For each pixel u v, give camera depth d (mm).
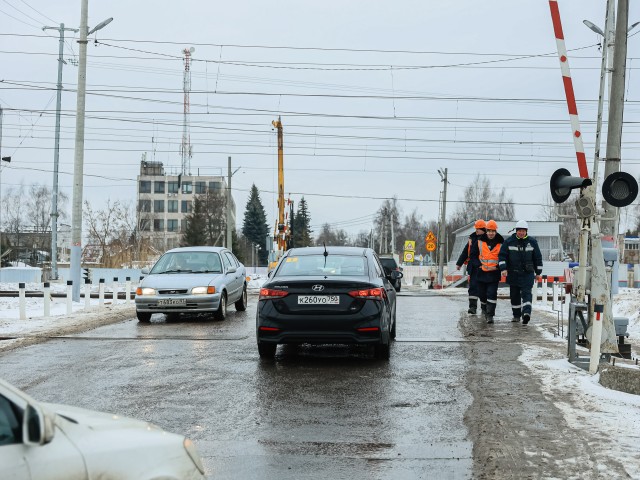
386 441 6297
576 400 7766
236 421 6965
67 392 8180
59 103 42969
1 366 9820
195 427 6746
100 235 65375
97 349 11383
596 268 9789
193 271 16766
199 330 13992
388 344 10195
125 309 18578
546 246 45938
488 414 7180
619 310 17281
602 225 17656
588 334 9891
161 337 12836
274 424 6863
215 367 9781
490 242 15242
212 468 5559
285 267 10805
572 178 9695
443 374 9305
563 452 5895
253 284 41188
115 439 3305
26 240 91562
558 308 19672
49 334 13148
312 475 5398
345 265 10727
